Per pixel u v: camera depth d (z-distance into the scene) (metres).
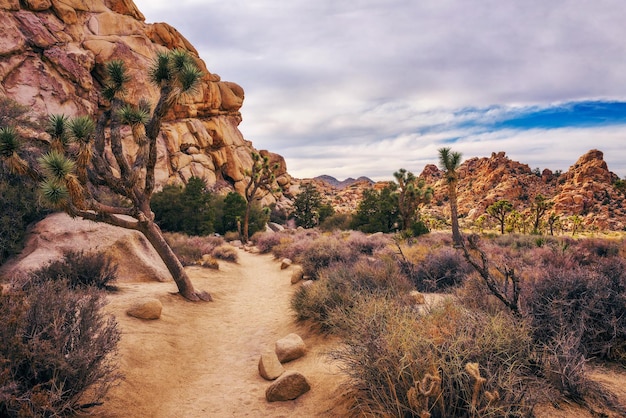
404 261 10.22
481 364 3.21
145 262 12.32
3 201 11.56
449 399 2.99
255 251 27.55
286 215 68.62
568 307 4.62
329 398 4.23
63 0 39.47
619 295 4.45
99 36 41.66
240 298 11.61
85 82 36.62
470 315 4.01
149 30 50.06
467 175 179.12
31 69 32.53
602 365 4.14
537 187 140.38
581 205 109.94
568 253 11.12
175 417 4.27
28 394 3.20
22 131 14.60
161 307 7.86
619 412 3.13
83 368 3.68
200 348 6.90
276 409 4.32
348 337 4.37
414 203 31.11
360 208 38.84
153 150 9.30
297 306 7.82
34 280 7.62
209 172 52.78
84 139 7.60
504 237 25.56
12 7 34.22
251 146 79.19
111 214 8.77
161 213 31.12
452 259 10.02
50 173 7.08
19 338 3.27
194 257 17.31
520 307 4.65
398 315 4.07
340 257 13.19
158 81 9.28
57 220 12.16
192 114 55.31
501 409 2.75
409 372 3.18
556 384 3.43
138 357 5.53
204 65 59.06
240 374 5.73
